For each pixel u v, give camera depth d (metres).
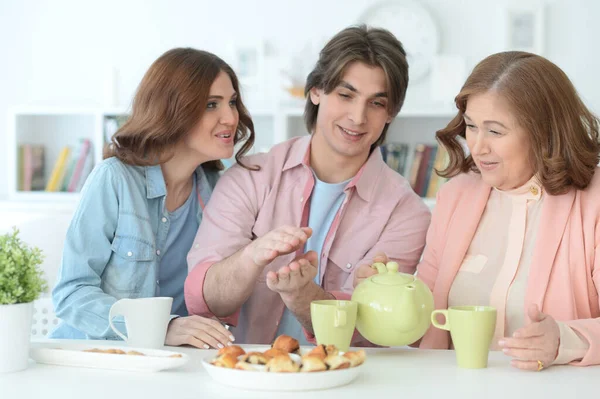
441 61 3.98
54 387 1.17
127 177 1.91
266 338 2.00
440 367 1.33
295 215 1.99
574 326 1.36
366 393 1.14
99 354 1.29
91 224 1.85
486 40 4.14
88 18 4.42
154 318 1.47
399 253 2.00
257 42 4.26
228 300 1.76
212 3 4.32
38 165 4.34
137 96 1.93
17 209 4.05
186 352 1.48
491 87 1.58
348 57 1.82
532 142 1.59
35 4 4.45
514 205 1.70
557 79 1.59
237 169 2.01
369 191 2.00
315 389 1.16
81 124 4.43
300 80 4.06
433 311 1.39
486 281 1.68
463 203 1.75
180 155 1.97
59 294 1.83
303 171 2.00
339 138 1.90
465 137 1.74
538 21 4.07
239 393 1.13
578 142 1.58
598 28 4.08
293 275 1.50
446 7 4.16
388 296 1.41
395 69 1.84
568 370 1.31
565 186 1.60
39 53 4.46
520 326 1.63
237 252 1.77
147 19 4.38
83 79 4.43
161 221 1.99
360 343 1.85
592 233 1.58
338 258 2.00
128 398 1.10
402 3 4.18
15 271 1.27
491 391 1.16
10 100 4.49
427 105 4.16
